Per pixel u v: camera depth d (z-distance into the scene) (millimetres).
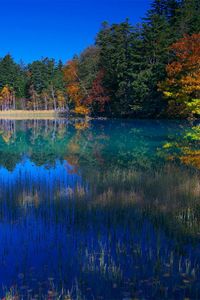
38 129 31891
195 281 4410
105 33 43562
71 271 4730
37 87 73125
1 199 7898
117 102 41375
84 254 5203
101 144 20031
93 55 49250
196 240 5590
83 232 6055
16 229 6254
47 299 4082
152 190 8172
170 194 7766
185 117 33625
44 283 4449
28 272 4730
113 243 5559
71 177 10609
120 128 29422
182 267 4738
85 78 47938
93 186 8852
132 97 37688
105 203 7316
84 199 7668
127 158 14797
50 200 7766
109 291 4238
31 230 6195
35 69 73000
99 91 43469
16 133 28172
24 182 9727
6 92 74625
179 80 28750
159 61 35594
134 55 36750
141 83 35656
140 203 7266
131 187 8477
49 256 5176
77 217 6754
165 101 34438
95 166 12914
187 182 8672
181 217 6473
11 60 80188
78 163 13789
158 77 34688
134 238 5730
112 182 9203
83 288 4316
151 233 5926
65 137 24438
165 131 25734
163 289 4234
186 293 4180
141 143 19844
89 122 38062
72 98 52594
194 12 36875
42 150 18141
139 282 4414
